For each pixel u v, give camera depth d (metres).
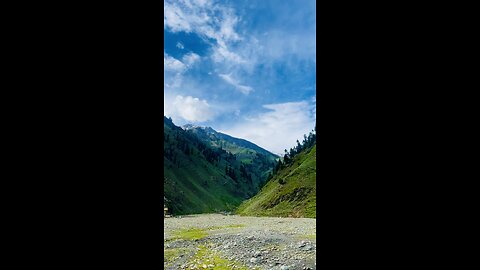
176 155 172.38
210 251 11.14
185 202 127.38
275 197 58.50
